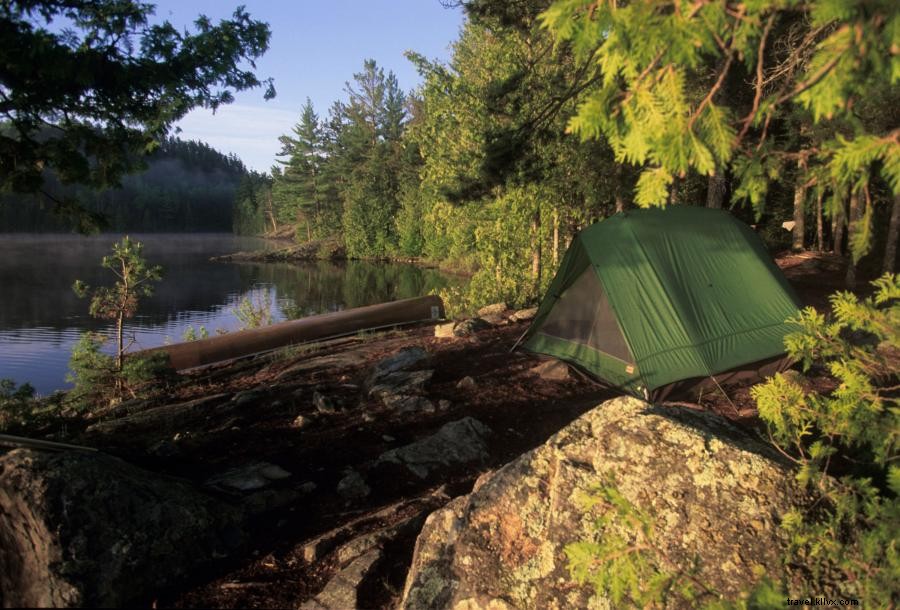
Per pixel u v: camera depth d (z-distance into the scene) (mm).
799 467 2688
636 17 1238
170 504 3652
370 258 53344
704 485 2578
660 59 1315
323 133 71125
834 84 1194
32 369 14750
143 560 3287
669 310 6688
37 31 4512
